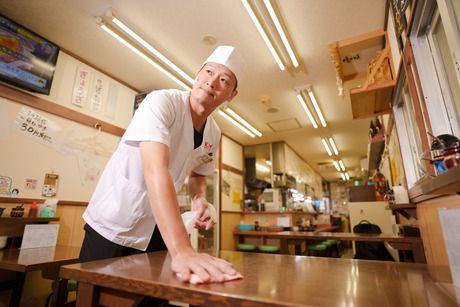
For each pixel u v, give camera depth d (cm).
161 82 352
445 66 135
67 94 280
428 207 172
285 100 403
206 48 283
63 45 279
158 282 56
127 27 246
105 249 113
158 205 75
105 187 120
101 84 318
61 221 260
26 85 237
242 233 449
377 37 253
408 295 50
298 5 228
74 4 229
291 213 538
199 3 227
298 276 65
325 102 412
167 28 256
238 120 463
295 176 689
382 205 436
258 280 61
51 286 246
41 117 255
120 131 334
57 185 261
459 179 61
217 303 48
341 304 44
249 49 284
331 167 955
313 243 473
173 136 117
